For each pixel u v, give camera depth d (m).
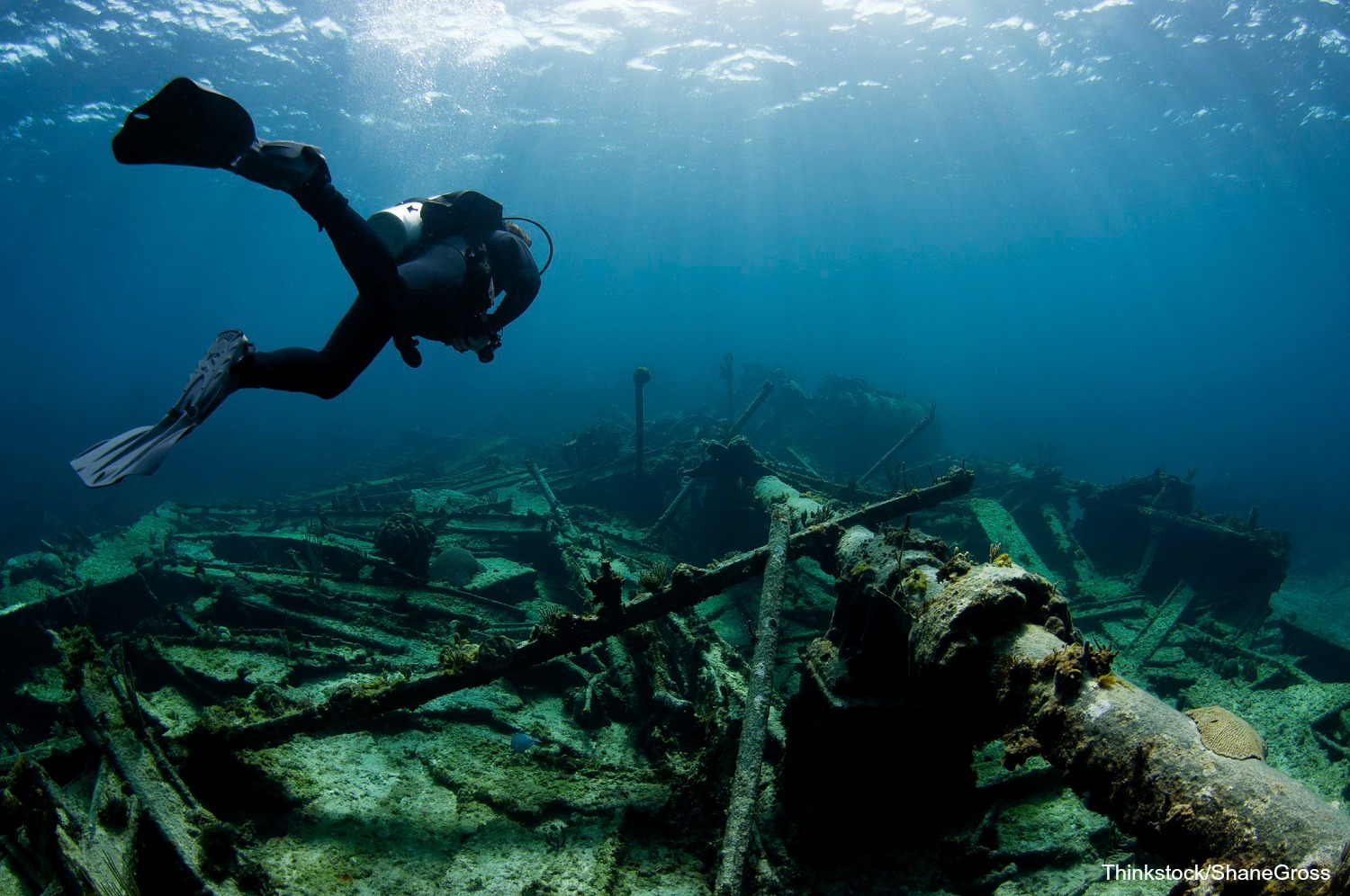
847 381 18.20
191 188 33.81
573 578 7.46
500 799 3.87
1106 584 8.92
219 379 1.71
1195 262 81.81
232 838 3.00
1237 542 8.25
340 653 5.52
